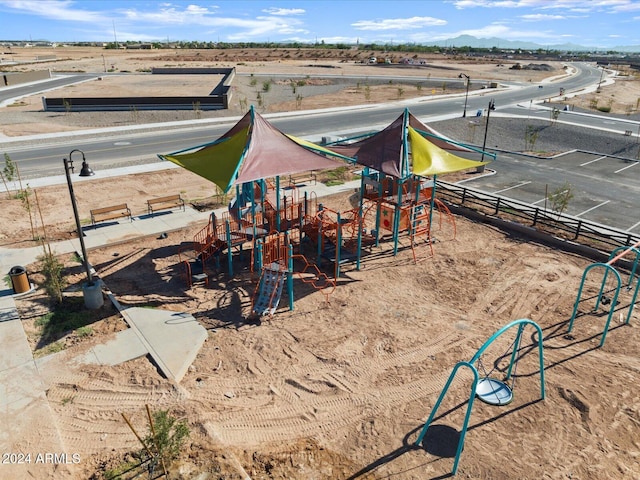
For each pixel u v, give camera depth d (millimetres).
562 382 10977
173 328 12625
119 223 19844
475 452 9055
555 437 9453
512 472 8641
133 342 11953
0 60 117125
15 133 37438
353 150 18531
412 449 9125
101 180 26062
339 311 13906
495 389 10539
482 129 43156
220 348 12047
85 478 8180
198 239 18359
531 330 13055
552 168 30578
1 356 11250
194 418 9602
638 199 24469
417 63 115375
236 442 9180
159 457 8305
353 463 8797
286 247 15406
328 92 65812
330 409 10125
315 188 24922
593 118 48562
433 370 11367
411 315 13750
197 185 25844
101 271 15852
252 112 16562
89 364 11102
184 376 10992
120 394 10227
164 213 21094
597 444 9305
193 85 68188
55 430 9156
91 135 37594
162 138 36969
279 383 10859
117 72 88875
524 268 16672
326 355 11859
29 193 23484
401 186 17219
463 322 13422
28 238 18109
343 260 16391
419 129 20172
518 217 21203
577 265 16891
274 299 14008
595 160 32750
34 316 12891
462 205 22375
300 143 17562
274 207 18250
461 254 17828
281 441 9266
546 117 48062
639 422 9852
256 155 15625
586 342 12492
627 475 8625
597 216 21984
